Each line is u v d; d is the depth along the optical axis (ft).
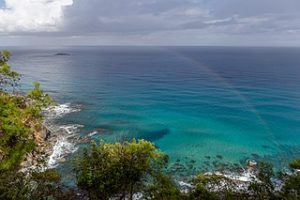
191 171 98.89
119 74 374.22
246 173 97.04
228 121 162.81
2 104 48.44
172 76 353.31
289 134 141.38
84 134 131.34
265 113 179.32
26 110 51.39
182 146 124.06
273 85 278.05
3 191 43.04
